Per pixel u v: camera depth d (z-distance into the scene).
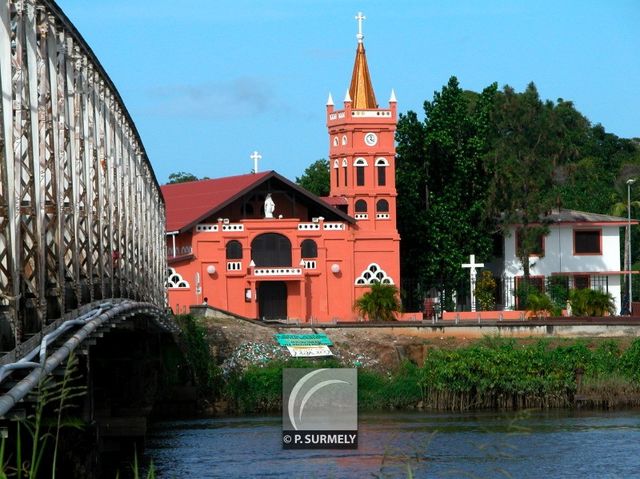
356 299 90.94
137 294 38.38
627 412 58.97
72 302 22.72
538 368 61.91
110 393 42.81
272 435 51.56
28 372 17.03
